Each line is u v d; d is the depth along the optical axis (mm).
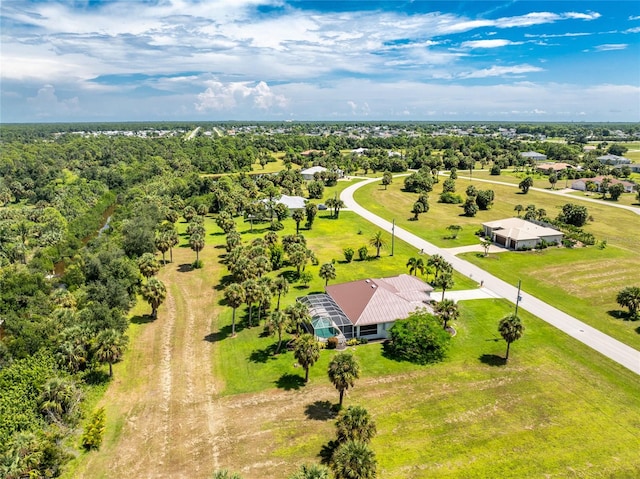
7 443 43938
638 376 58125
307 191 199375
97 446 46469
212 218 161125
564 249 111688
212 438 47625
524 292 85688
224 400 54281
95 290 79062
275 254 101250
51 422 49625
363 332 70000
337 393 55281
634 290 74062
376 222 144250
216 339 69875
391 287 79125
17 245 110688
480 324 73125
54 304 75375
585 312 76938
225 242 125438
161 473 42875
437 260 85375
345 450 37188
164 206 160750
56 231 126625
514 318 60750
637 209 156375
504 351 64938
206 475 42469
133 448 46312
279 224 137250
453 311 67562
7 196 177500
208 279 96188
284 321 63375
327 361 62969
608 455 44469
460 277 93875
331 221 146750
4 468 40438
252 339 69625
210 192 181250
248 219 152375
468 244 118250
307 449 45562
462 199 176000
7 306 74750
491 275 94875
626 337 68312
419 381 57719
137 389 56750
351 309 72062
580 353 63875
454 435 47500
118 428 49375
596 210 155375
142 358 64125
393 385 56875
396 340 65062
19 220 137875
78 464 44156
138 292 87188
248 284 70250
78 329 60125
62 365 57062
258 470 42938
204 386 57312
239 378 58938
